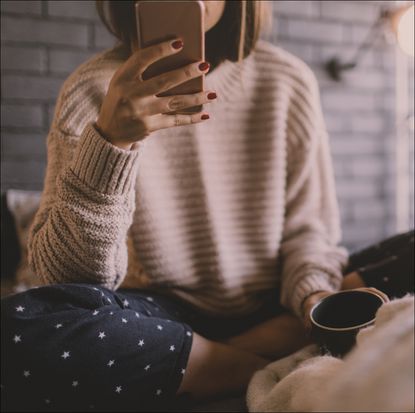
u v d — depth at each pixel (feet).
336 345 2.25
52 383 2.13
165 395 2.46
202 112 2.25
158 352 2.36
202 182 3.17
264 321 3.44
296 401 1.88
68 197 2.33
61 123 2.85
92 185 2.29
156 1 2.10
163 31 2.11
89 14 6.55
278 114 3.36
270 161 3.35
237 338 3.19
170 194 3.14
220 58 3.23
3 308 2.08
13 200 5.56
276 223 3.38
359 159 8.11
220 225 3.23
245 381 2.79
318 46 7.70
